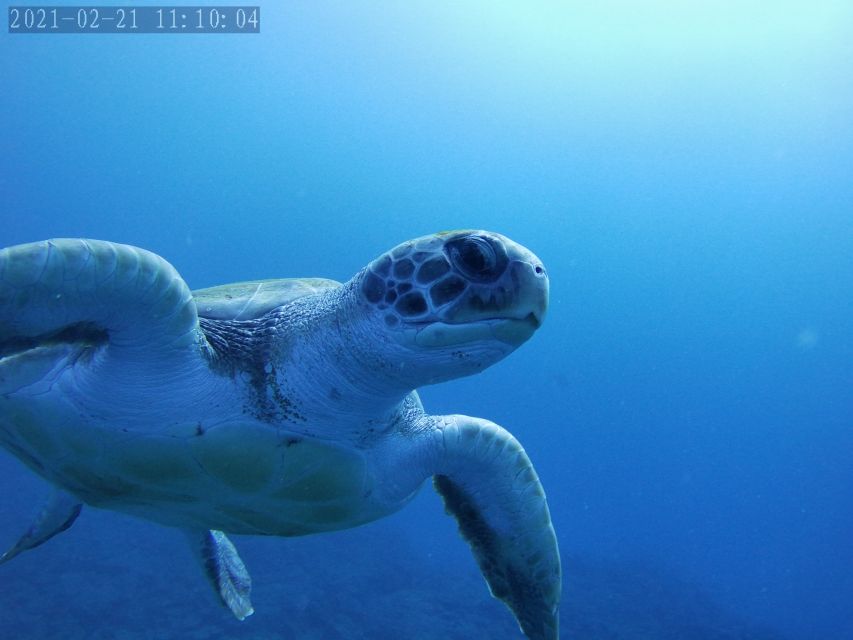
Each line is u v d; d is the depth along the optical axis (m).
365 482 0.55
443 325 0.43
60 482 0.56
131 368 0.45
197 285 14.30
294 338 0.48
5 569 1.96
